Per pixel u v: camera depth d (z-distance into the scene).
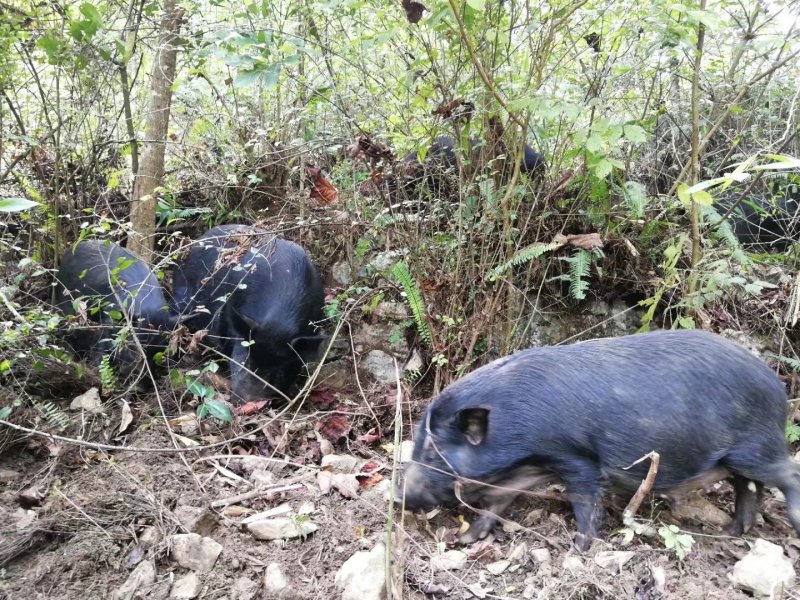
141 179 2.94
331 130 2.95
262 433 2.37
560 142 2.59
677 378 1.75
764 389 1.76
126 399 2.39
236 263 2.55
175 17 2.81
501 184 2.58
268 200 3.37
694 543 1.81
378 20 2.68
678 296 2.78
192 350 2.40
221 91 3.46
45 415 2.18
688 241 2.77
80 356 2.63
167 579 1.68
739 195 3.03
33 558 1.73
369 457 2.29
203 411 2.24
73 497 1.91
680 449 1.72
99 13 2.69
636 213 2.57
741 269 2.72
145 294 2.61
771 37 2.40
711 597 1.61
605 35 2.51
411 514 1.94
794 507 1.73
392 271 2.52
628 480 1.77
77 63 2.61
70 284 2.67
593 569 1.70
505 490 1.85
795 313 2.32
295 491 2.03
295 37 2.35
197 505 1.93
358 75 2.73
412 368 2.67
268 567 1.72
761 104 2.97
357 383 2.66
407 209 2.66
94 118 3.03
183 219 3.49
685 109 3.02
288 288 2.76
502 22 2.42
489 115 2.43
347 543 1.83
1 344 2.06
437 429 1.86
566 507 1.98
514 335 2.63
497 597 1.65
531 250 2.36
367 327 2.92
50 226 2.85
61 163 2.83
